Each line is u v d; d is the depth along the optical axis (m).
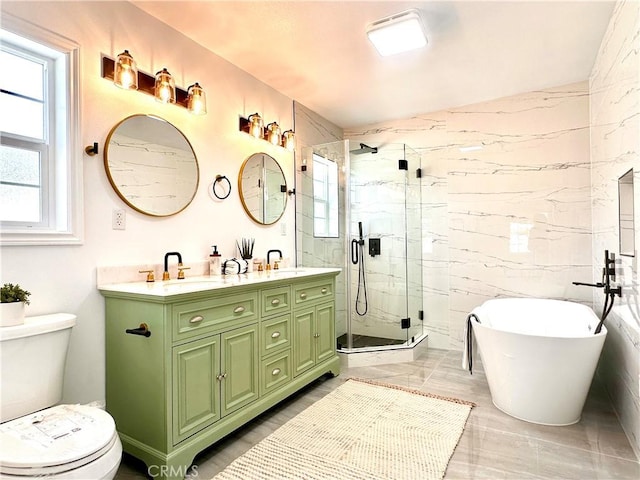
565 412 2.15
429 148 3.89
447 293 3.79
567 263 3.26
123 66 1.90
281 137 3.25
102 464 1.14
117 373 1.83
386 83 3.16
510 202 3.49
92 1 1.88
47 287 1.69
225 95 2.71
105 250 1.93
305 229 3.65
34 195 1.72
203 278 2.30
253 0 2.04
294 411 2.34
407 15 2.13
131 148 2.05
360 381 2.87
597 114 2.83
